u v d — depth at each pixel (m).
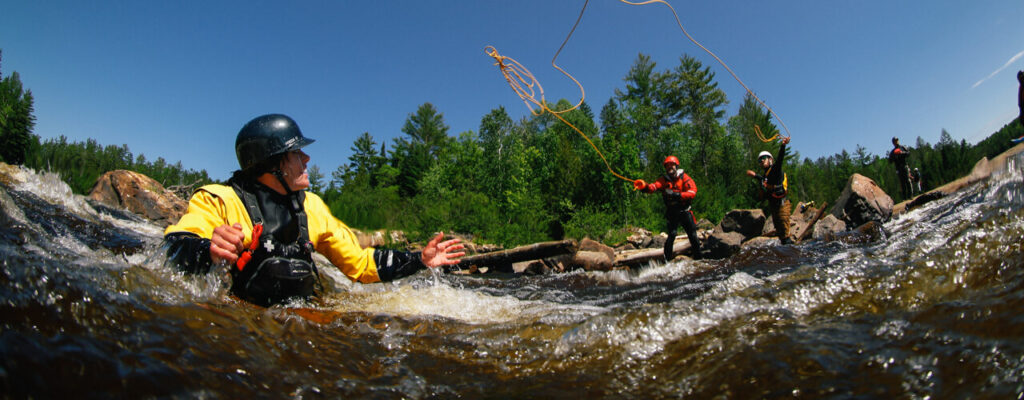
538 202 20.17
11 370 0.83
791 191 32.75
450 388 1.36
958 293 1.61
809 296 1.93
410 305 2.65
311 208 2.65
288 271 2.28
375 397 1.21
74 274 1.39
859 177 10.34
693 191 8.20
